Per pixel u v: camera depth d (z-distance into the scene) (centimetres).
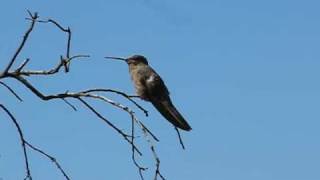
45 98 1051
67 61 1038
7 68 1027
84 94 1047
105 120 1031
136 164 1021
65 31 1023
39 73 1047
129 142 1020
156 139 992
